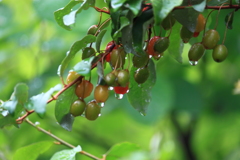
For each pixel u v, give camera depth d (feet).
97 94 9.95
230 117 28.81
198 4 9.16
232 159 29.84
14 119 10.03
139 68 10.36
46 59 25.94
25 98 9.47
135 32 9.21
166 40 9.87
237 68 27.32
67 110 10.28
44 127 25.00
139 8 8.41
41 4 18.78
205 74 26.78
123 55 9.96
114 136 29.40
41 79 24.67
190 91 23.34
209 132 30.76
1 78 26.07
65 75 24.06
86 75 8.98
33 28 24.41
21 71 26.04
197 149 31.94
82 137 27.86
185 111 22.90
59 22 10.11
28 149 13.76
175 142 30.48
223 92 27.17
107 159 14.57
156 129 29.78
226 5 10.85
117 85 9.75
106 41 21.57
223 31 22.08
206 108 27.76
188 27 9.67
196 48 10.23
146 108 11.22
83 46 9.74
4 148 21.86
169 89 20.74
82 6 9.49
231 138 31.14
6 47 25.57
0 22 25.03
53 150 26.21
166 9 8.30
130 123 28.48
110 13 9.27
